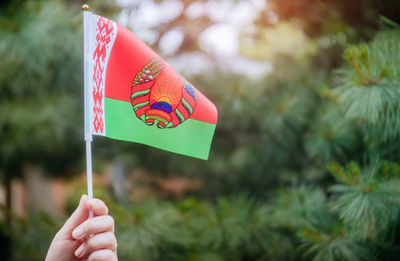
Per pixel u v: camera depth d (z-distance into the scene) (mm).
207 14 3803
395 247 1582
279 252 2090
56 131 3193
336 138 2158
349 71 1710
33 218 2658
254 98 2988
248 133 3451
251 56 4316
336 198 2221
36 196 4480
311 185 2477
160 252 2205
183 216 2270
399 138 1734
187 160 3783
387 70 1367
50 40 2316
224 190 3604
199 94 1315
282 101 2674
